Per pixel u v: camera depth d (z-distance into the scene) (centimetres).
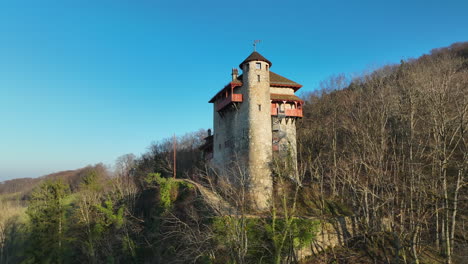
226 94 4747
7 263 4325
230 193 3428
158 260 3459
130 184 5684
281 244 2666
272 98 4584
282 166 4153
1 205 5106
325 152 4834
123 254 3838
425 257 2639
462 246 2631
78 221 4006
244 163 4094
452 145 3556
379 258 2780
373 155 3145
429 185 2778
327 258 2927
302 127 5831
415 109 3500
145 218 4550
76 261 4031
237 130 4375
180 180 4588
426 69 4825
